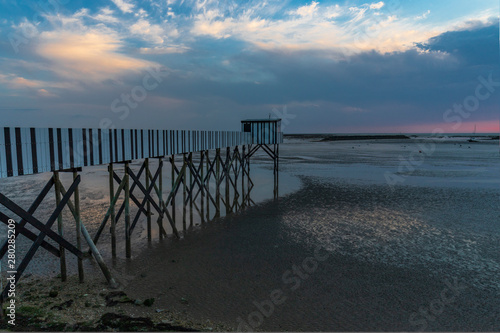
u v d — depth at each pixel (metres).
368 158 54.12
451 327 8.21
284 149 82.81
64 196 9.38
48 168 8.64
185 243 14.04
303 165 43.50
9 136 7.55
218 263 11.92
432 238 14.68
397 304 9.24
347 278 10.77
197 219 18.22
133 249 13.27
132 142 12.16
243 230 15.91
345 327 8.16
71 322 7.66
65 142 9.18
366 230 15.84
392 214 18.70
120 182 12.64
